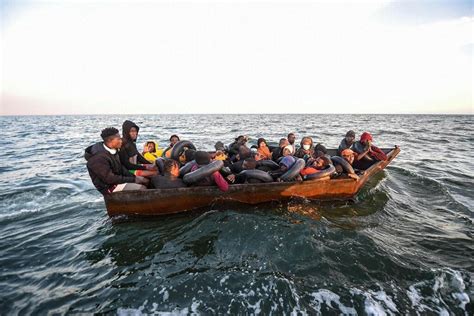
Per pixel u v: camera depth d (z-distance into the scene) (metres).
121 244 4.84
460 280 3.79
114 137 5.03
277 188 5.92
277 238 4.77
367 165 8.23
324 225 5.32
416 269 4.04
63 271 4.09
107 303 3.42
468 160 12.91
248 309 3.29
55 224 5.76
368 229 5.36
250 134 28.22
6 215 6.28
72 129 42.16
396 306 3.34
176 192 5.44
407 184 8.59
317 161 6.40
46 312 3.27
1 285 3.76
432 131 31.14
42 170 11.13
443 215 6.20
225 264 4.18
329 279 3.79
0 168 11.65
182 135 27.97
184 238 4.95
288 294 3.49
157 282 3.79
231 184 5.73
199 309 3.30
